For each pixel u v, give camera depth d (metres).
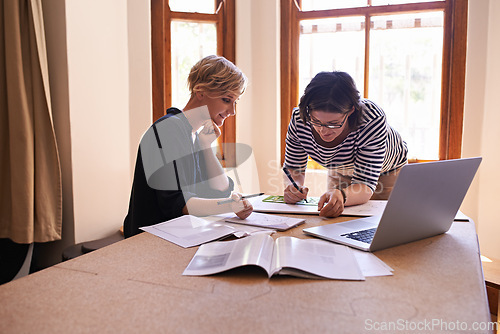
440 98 3.13
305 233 1.26
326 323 0.68
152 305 0.76
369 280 0.88
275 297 0.79
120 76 2.86
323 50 3.36
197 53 3.34
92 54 2.61
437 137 3.17
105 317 0.71
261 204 1.72
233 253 1.01
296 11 3.39
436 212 1.18
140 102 3.02
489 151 2.85
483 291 0.82
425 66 3.15
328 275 0.89
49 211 2.42
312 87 1.53
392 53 3.21
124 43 2.89
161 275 0.91
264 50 3.41
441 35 3.09
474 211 2.94
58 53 2.45
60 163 2.53
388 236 1.09
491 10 2.81
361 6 3.24
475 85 2.91
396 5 3.14
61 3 2.41
